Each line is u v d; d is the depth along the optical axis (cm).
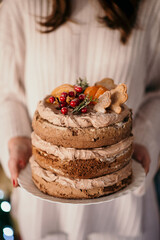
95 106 47
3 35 74
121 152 48
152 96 80
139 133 69
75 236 75
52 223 75
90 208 75
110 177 48
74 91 49
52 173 48
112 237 78
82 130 45
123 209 75
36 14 71
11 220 87
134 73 72
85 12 69
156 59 75
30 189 51
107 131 46
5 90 76
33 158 53
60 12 67
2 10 74
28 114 78
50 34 70
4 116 71
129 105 73
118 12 66
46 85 73
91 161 46
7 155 66
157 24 73
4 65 75
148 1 71
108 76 71
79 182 47
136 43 71
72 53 71
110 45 70
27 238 77
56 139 46
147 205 80
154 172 69
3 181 93
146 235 80
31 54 73
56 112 47
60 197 48
